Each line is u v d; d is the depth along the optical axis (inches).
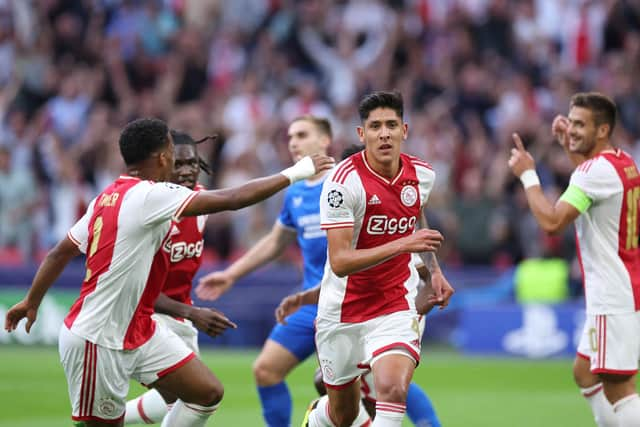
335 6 2859.3
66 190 2352.4
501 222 2268.7
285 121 2519.7
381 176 909.2
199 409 945.5
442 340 2213.3
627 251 1014.4
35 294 929.5
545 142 2432.3
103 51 2728.8
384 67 2721.5
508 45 2778.1
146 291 912.9
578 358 1073.5
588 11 2829.7
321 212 906.1
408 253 936.3
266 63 2731.3
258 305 2148.1
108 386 890.7
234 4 2920.8
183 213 874.1
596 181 1005.8
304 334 1137.4
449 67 2694.4
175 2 2901.1
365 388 1060.5
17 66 2655.0
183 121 2448.3
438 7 2849.4
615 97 2650.1
